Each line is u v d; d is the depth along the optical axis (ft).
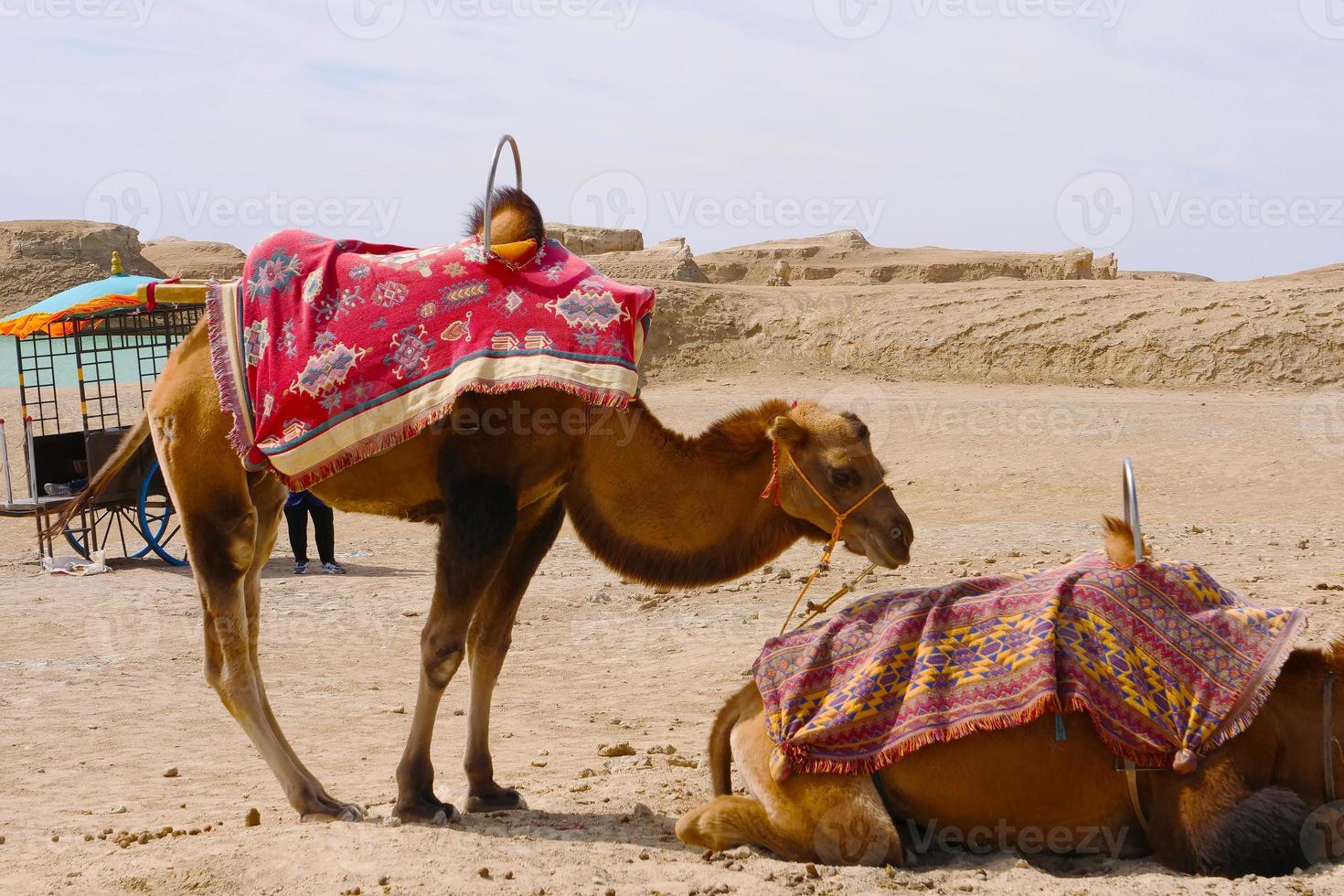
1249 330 140.97
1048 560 44.39
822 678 16.60
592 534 19.77
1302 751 15.47
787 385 141.18
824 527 19.29
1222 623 15.84
